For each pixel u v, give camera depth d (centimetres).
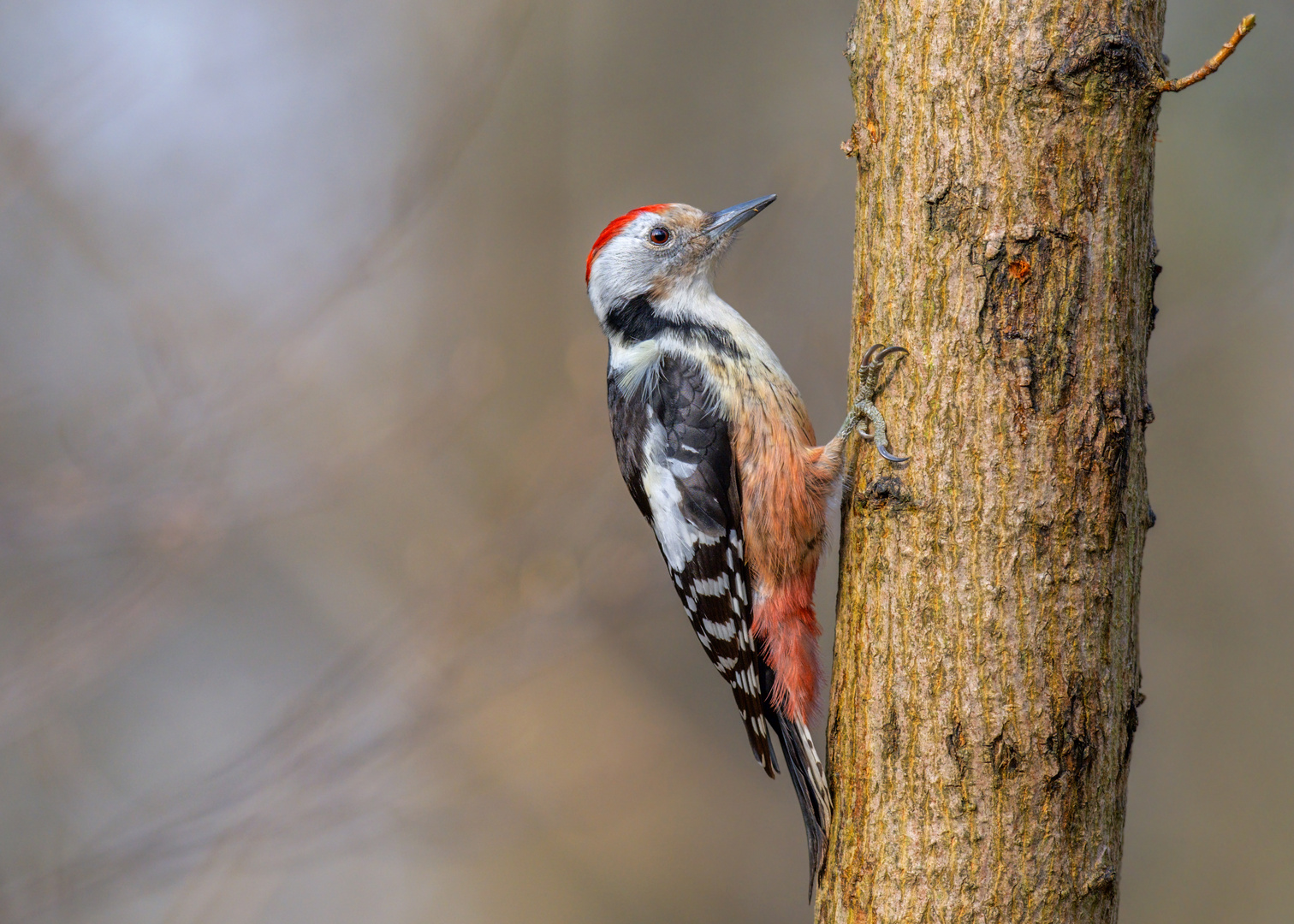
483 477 1500
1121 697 458
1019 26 444
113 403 1400
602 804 1467
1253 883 1184
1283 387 1341
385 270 1345
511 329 1552
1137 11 443
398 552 1526
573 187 1572
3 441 1376
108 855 1124
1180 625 1320
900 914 472
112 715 1511
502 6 1355
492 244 1572
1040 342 450
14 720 1155
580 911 1422
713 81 1528
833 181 1305
